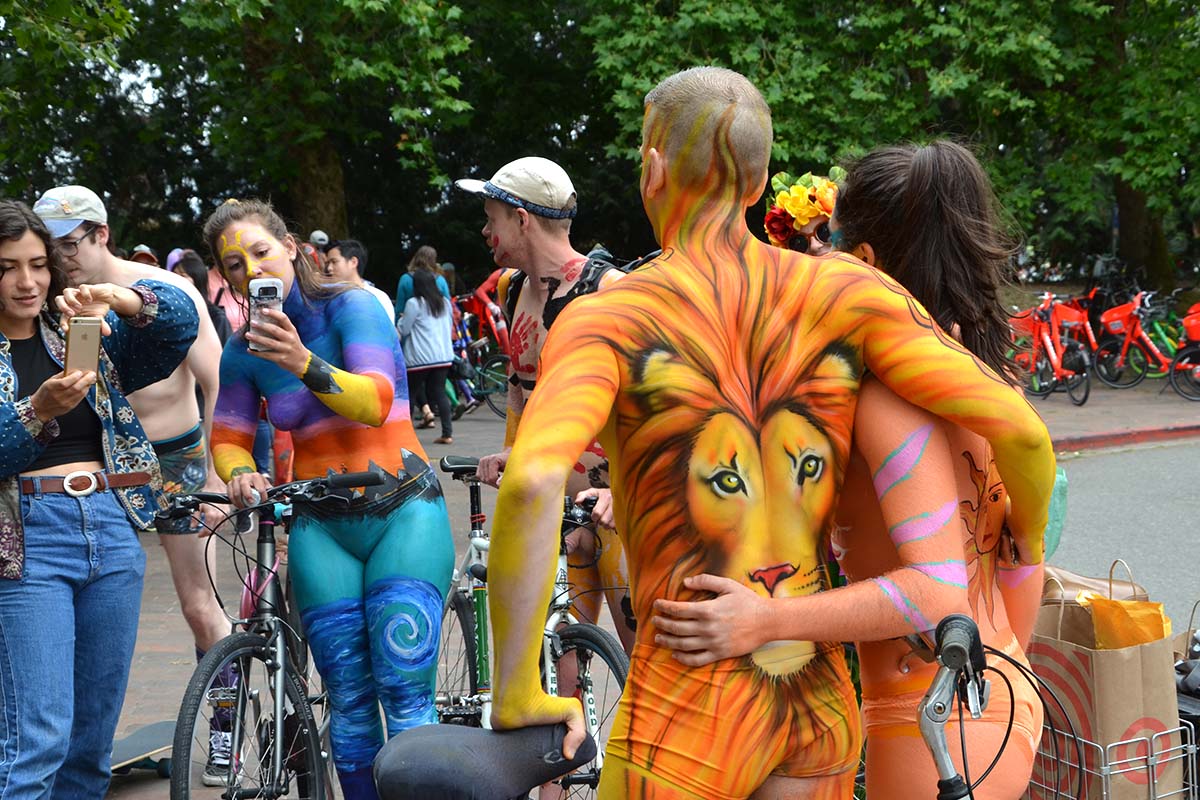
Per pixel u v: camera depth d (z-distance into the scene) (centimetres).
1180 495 913
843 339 180
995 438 180
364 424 334
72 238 426
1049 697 272
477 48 1947
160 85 1922
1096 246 2386
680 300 175
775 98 1412
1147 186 1570
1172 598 632
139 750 431
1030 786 285
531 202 345
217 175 2067
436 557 342
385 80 1453
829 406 179
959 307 212
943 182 212
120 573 326
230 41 1606
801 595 177
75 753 335
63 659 310
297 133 1653
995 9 1463
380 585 336
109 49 900
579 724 174
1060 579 324
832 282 180
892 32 1481
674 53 1452
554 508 161
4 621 305
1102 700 270
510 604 164
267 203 344
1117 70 1625
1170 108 1560
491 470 373
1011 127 1656
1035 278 2483
